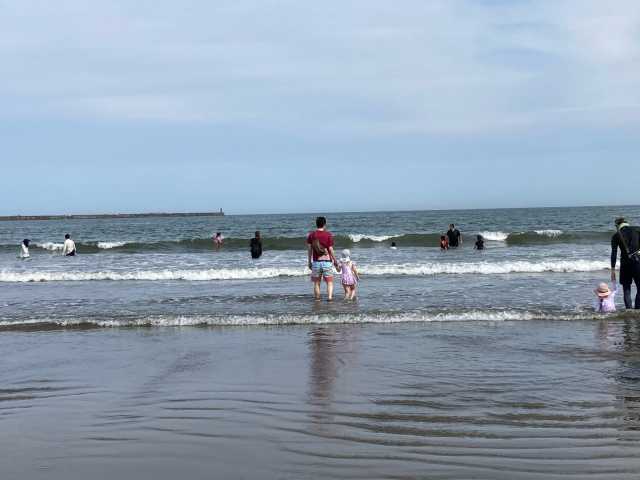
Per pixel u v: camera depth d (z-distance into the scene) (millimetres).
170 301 10422
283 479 2840
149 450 3301
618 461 3070
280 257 20625
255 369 5492
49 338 7297
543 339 6828
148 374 5355
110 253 25156
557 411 4066
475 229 44688
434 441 3439
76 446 3387
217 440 3477
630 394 4496
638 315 8391
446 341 6770
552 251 21141
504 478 2840
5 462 3127
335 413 4062
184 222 80562
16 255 24859
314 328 7789
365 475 2891
